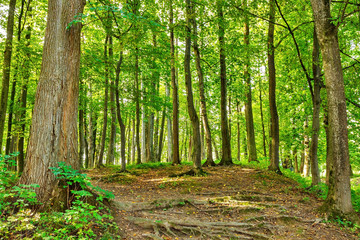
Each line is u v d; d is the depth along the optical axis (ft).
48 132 16.61
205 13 41.81
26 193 13.52
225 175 39.45
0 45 34.60
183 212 23.30
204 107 50.34
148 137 65.10
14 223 13.30
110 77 47.09
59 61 17.56
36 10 46.96
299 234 19.88
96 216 13.04
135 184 35.22
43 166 16.10
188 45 40.88
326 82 23.07
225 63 51.72
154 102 58.29
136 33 29.71
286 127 66.28
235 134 97.09
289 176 42.73
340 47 37.32
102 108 70.85
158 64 52.95
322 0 23.02
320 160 67.72
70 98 17.89
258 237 18.66
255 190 32.35
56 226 13.65
